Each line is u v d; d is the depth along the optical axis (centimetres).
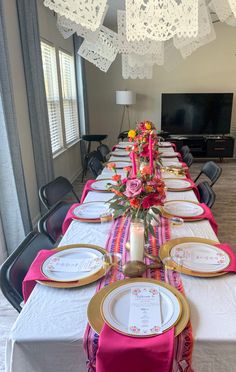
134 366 83
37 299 103
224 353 87
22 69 307
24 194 271
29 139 326
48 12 393
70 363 90
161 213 164
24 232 269
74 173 550
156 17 119
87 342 87
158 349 81
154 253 131
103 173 281
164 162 322
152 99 643
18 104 299
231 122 643
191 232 152
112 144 670
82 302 101
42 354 89
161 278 113
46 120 345
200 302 100
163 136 614
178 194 215
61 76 466
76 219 168
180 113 621
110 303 97
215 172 270
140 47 241
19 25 298
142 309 94
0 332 180
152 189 118
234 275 114
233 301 101
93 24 117
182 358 88
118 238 146
